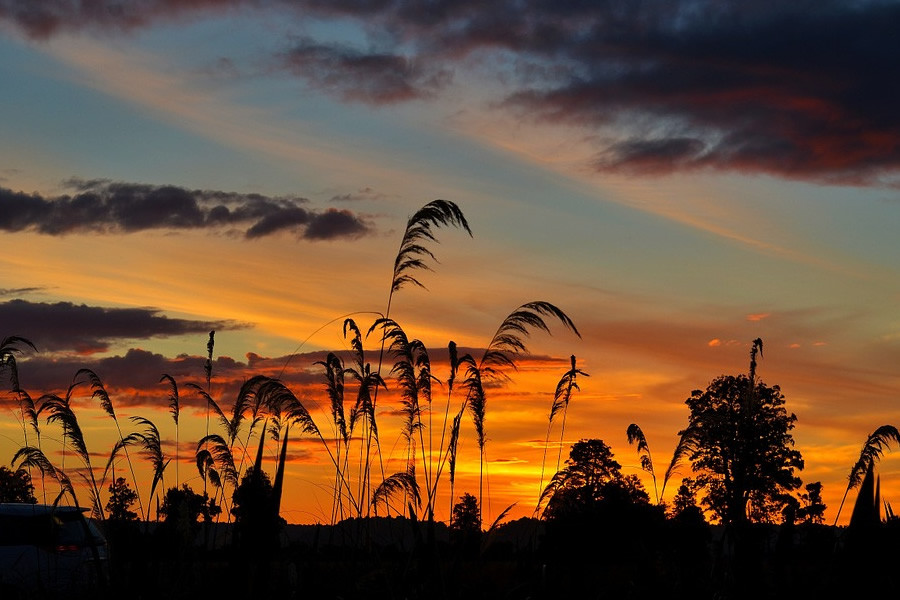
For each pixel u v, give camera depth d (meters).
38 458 8.61
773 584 6.88
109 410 10.23
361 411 8.98
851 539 4.46
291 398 8.88
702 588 7.38
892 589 4.97
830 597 5.60
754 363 8.68
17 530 10.48
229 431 9.84
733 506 7.78
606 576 7.92
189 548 7.85
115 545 7.95
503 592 7.36
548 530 8.35
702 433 8.66
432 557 6.98
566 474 8.59
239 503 5.63
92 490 8.80
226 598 5.71
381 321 9.21
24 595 8.65
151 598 7.07
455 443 8.51
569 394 9.94
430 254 9.20
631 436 9.87
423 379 9.11
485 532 7.65
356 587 7.16
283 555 7.55
